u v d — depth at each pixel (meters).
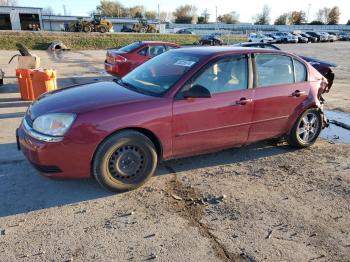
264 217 3.38
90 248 2.85
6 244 2.86
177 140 3.92
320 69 9.95
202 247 2.90
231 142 4.41
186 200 3.64
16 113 6.95
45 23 60.03
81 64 17.03
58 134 3.36
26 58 8.32
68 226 3.14
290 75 4.84
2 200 3.53
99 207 3.47
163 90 3.89
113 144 3.52
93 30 39.09
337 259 2.83
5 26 42.88
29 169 4.24
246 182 4.11
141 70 4.62
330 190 3.99
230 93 4.19
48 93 4.28
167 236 3.04
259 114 4.49
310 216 3.43
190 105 3.88
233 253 2.84
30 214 3.31
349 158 4.98
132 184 3.76
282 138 5.21
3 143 5.15
